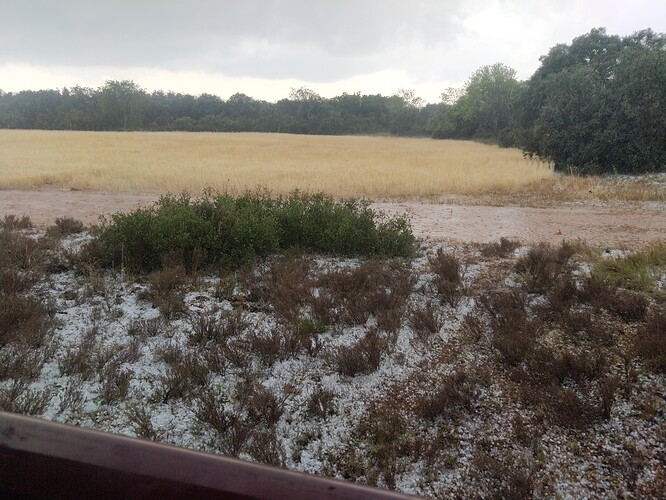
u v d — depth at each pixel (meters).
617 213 13.01
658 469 3.39
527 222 11.81
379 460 3.54
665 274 6.64
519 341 4.77
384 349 4.87
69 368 4.40
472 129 81.50
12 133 61.28
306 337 4.98
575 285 6.15
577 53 39.03
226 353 4.72
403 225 8.47
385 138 82.06
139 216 7.55
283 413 4.01
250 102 116.81
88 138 51.59
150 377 4.45
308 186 16.81
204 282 6.62
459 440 3.76
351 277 6.49
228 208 8.24
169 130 97.56
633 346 4.75
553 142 22.88
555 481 3.34
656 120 20.27
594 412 3.85
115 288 6.39
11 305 5.25
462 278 6.87
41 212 13.02
